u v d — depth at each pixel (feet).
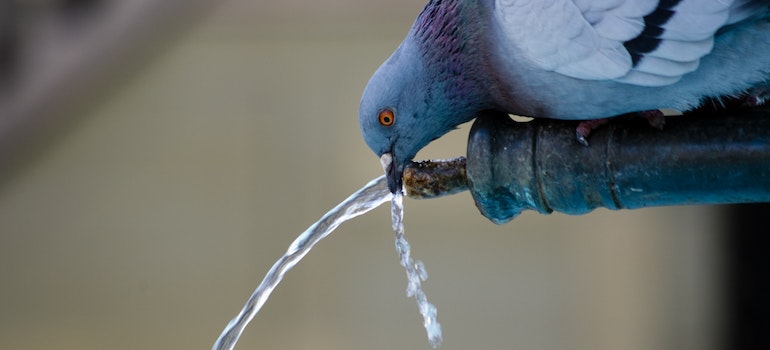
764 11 16.40
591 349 38.45
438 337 20.92
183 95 39.73
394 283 39.17
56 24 35.88
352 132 39.42
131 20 35.73
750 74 17.10
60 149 39.75
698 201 17.28
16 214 40.50
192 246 40.37
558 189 17.63
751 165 16.60
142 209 40.45
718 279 36.27
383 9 37.99
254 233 40.01
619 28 17.01
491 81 18.80
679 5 16.67
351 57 38.99
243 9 38.24
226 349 20.48
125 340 40.45
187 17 36.68
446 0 19.10
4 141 37.45
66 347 40.83
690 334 37.11
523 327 38.68
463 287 38.86
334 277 39.52
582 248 38.52
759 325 33.81
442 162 18.89
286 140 39.81
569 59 17.43
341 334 39.37
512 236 38.81
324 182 39.65
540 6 17.56
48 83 36.17
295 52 39.29
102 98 37.29
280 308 39.75
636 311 37.96
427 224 39.01
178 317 40.34
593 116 17.84
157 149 40.14
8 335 41.11
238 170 40.04
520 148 17.71
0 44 35.94
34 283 40.88
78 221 40.57
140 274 40.45
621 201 17.54
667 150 16.97
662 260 37.60
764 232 33.24
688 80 17.15
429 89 19.51
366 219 39.24
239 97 39.70
